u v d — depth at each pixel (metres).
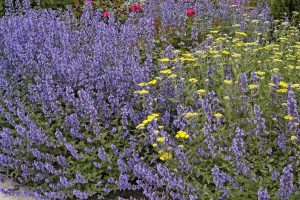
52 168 2.85
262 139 2.76
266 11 4.07
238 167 2.62
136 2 4.73
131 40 3.72
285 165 2.71
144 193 2.66
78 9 4.74
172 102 3.11
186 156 2.71
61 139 2.93
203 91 2.89
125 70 3.26
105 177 2.86
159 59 3.50
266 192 2.41
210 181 2.65
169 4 4.23
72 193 2.80
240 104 2.95
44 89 3.15
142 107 3.14
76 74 3.23
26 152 2.96
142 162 2.80
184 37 4.02
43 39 3.66
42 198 2.79
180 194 2.61
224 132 2.83
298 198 2.51
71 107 3.17
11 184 2.97
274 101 2.96
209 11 4.21
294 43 3.74
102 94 3.12
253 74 3.05
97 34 3.75
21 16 3.93
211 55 3.50
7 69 3.46
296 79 3.17
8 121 3.17
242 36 3.75
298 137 2.68
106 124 3.04
